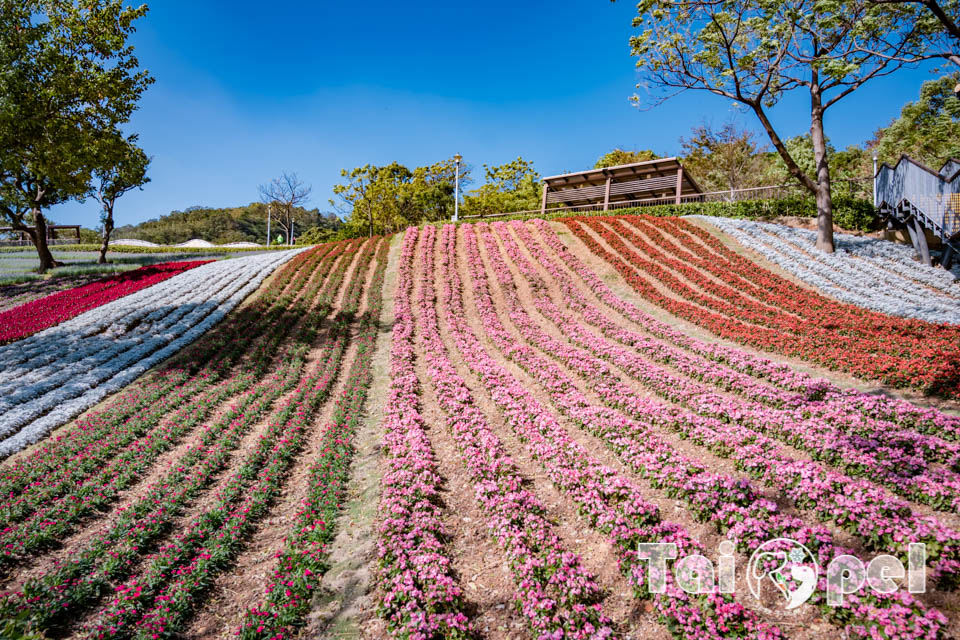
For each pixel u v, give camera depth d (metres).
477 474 9.05
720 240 26.34
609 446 9.80
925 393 10.73
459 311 21.84
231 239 106.31
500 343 17.16
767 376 12.66
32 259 38.53
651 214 33.44
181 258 39.94
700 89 23.23
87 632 6.00
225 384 14.75
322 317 21.62
